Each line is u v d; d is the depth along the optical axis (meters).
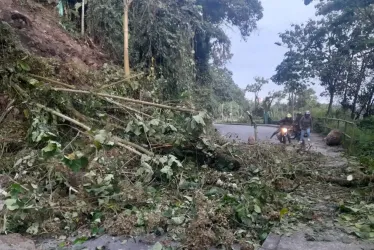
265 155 5.80
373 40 13.77
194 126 4.99
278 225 3.21
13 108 5.16
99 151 4.30
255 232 3.08
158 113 5.61
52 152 3.41
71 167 3.42
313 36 17.80
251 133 12.10
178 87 9.03
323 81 18.22
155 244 2.72
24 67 5.30
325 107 22.59
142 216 3.20
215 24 12.27
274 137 11.25
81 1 9.30
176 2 9.40
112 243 2.88
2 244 2.65
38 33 7.13
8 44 5.48
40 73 5.61
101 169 4.01
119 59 8.72
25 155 4.19
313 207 3.82
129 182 4.04
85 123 5.14
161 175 4.38
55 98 5.02
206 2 11.78
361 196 4.27
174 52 9.09
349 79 16.83
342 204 3.69
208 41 11.54
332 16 16.67
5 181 3.88
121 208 3.46
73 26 8.66
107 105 5.73
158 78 8.91
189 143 5.32
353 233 3.04
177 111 5.70
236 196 3.63
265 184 3.96
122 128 5.11
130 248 2.80
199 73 11.56
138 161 4.64
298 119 10.84
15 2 7.40
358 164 5.91
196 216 3.02
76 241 2.90
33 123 4.32
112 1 8.77
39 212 3.18
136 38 8.74
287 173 5.09
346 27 16.02
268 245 2.78
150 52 8.73
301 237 2.94
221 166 5.34
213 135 5.92
